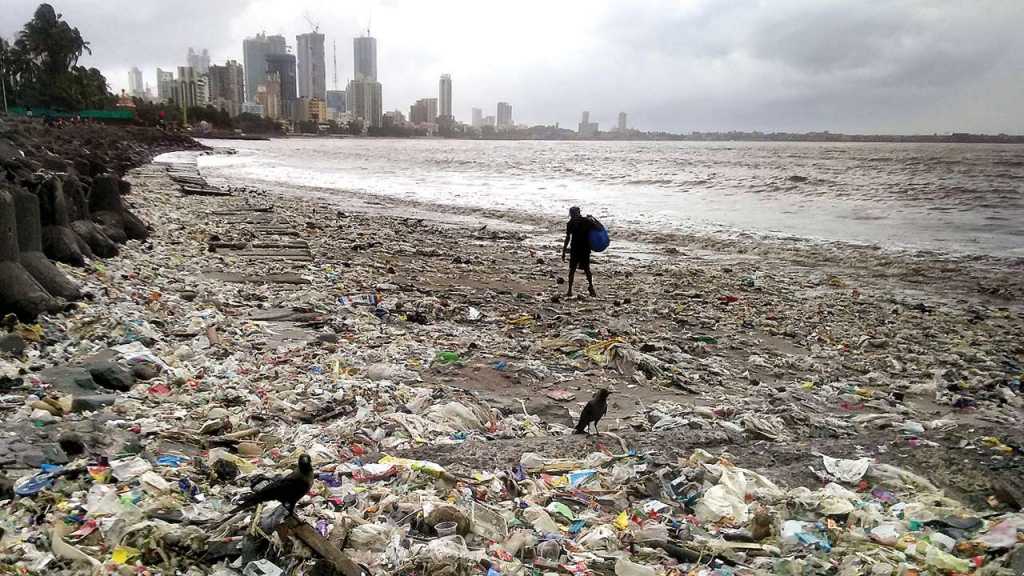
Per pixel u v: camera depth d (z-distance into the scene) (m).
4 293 8.86
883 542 4.62
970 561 4.36
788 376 9.84
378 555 4.27
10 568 3.67
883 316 14.02
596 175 67.06
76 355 7.93
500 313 12.76
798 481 5.77
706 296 15.45
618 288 16.08
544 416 7.77
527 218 31.19
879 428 7.59
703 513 5.16
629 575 4.25
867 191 45.28
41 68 114.25
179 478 4.99
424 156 120.44
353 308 12.16
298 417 6.91
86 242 13.42
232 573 3.89
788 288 16.92
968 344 12.01
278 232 21.70
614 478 5.72
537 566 4.34
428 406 7.54
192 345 9.03
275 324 10.66
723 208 36.25
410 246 21.16
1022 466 5.82
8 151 19.48
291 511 4.23
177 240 18.11
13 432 5.36
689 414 7.75
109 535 4.09
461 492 5.23
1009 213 33.28
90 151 40.03
